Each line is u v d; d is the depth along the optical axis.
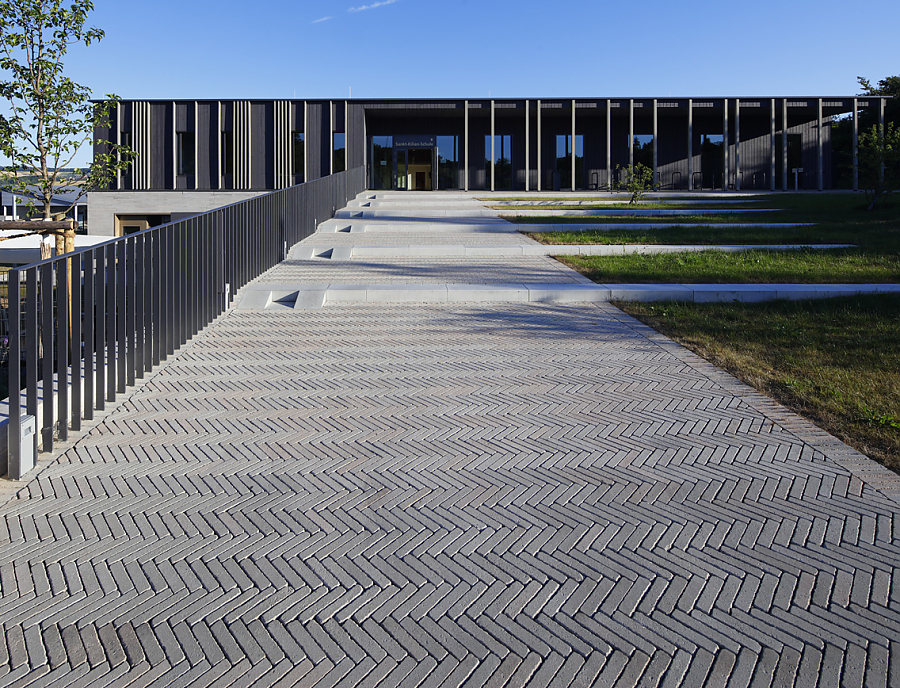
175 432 5.67
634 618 3.31
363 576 3.67
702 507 4.39
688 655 3.06
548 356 7.91
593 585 3.58
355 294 10.85
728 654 3.06
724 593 3.50
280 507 4.43
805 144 37.06
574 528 4.16
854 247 15.52
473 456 5.21
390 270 13.32
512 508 4.41
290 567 3.76
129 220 31.69
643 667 3.00
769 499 4.48
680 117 36.75
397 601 3.45
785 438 5.47
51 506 4.43
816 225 19.92
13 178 11.48
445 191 34.47
